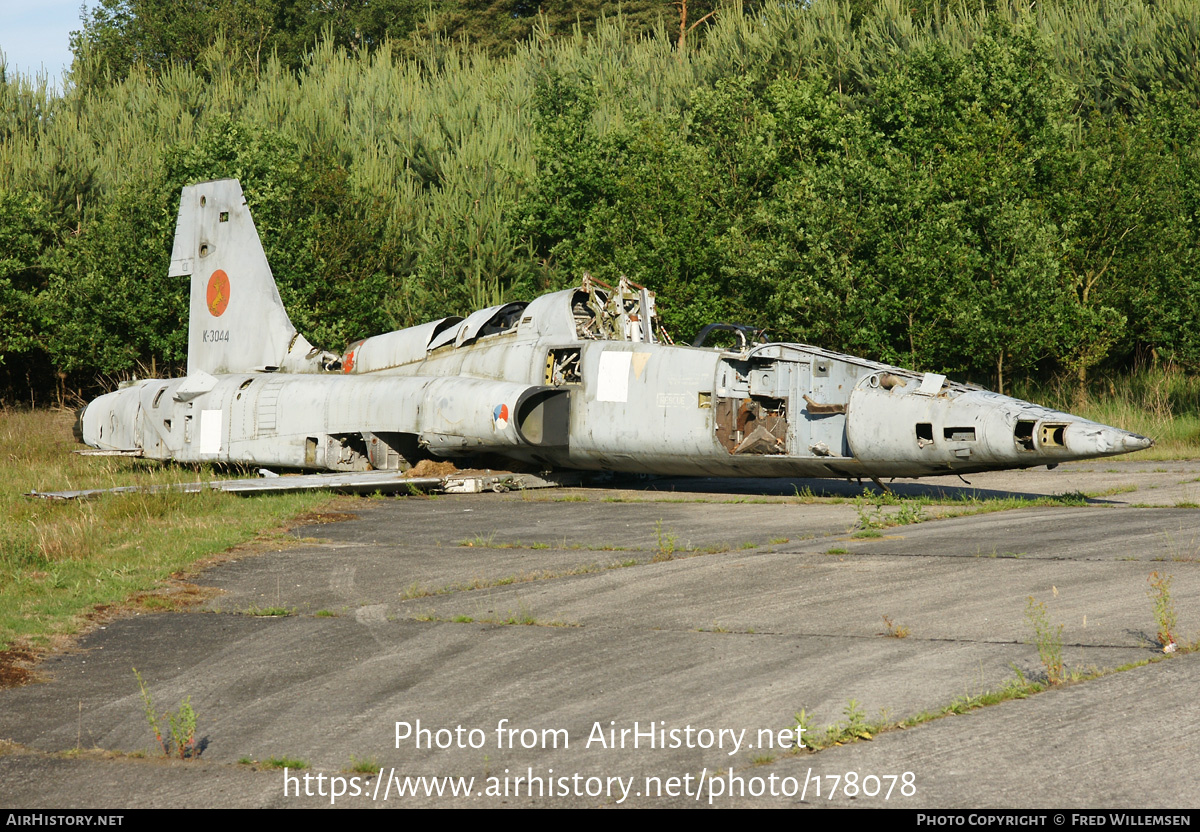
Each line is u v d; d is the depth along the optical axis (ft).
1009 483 56.75
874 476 50.62
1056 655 22.98
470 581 34.40
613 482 63.41
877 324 84.43
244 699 23.86
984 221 85.92
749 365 53.78
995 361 86.74
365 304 103.65
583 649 26.23
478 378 61.87
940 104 95.96
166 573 36.83
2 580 35.63
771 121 99.19
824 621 27.48
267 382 68.44
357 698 23.54
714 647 25.77
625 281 62.03
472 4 205.36
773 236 90.58
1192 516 40.37
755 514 46.91
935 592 29.71
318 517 49.88
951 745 19.06
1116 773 17.60
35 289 110.42
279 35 191.72
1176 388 92.94
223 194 74.18
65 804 18.47
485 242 103.50
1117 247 92.22
